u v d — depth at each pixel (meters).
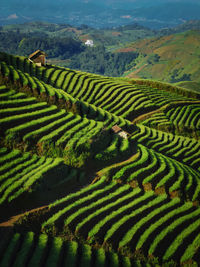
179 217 39.56
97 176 43.62
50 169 38.06
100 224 33.78
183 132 77.81
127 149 52.28
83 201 36.62
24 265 24.92
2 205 31.52
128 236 33.66
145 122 74.62
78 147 45.16
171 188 45.25
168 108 87.81
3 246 26.94
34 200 34.34
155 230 35.91
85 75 89.19
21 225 30.45
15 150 40.03
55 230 31.00
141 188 44.38
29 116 47.44
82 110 61.72
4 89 51.59
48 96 57.25
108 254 30.42
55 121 49.50
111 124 60.81
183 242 35.28
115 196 39.84
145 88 100.38
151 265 30.98
